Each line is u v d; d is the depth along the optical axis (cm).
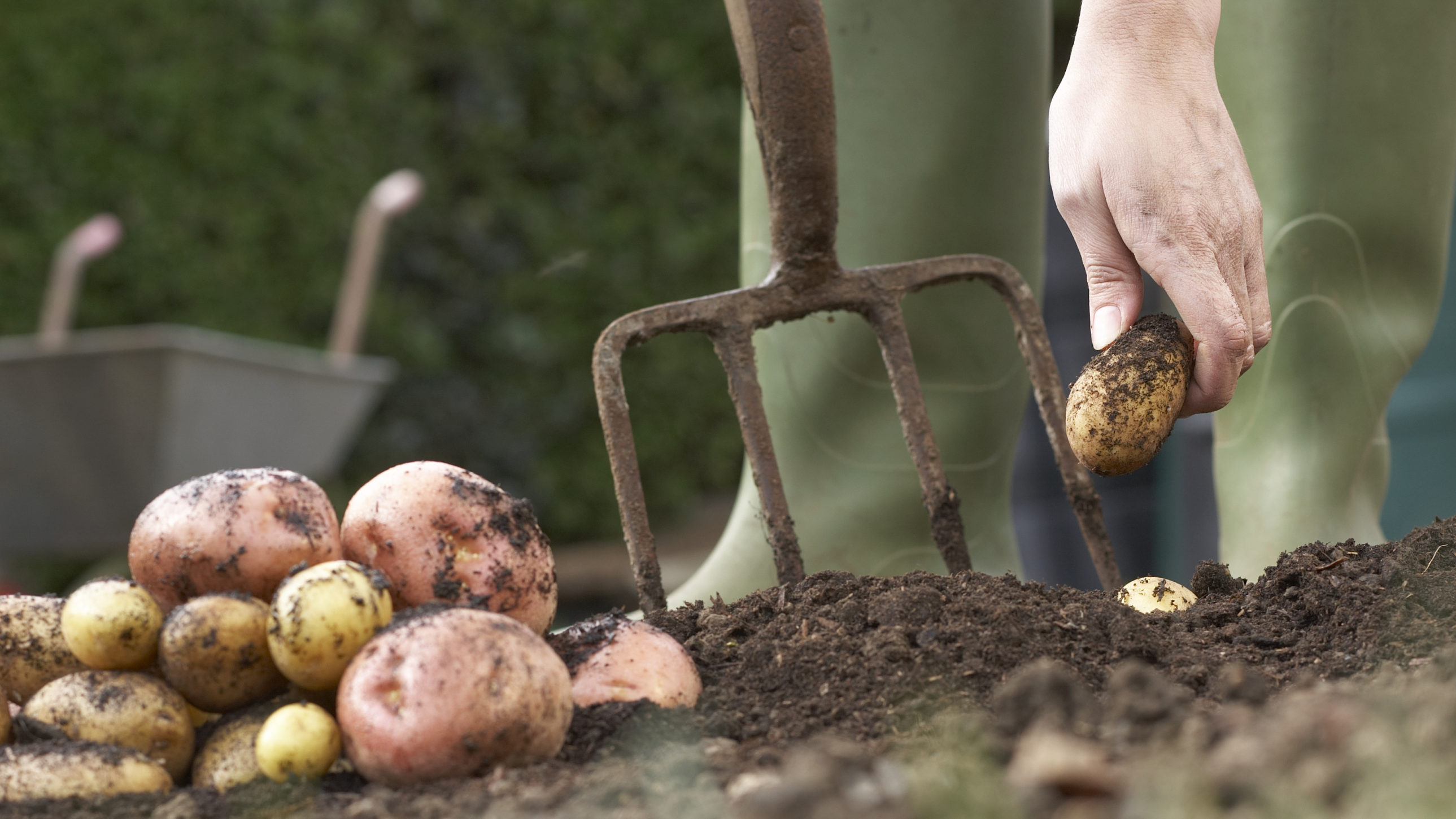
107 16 421
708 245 530
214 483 114
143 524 113
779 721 113
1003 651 122
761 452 165
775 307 170
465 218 499
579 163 515
